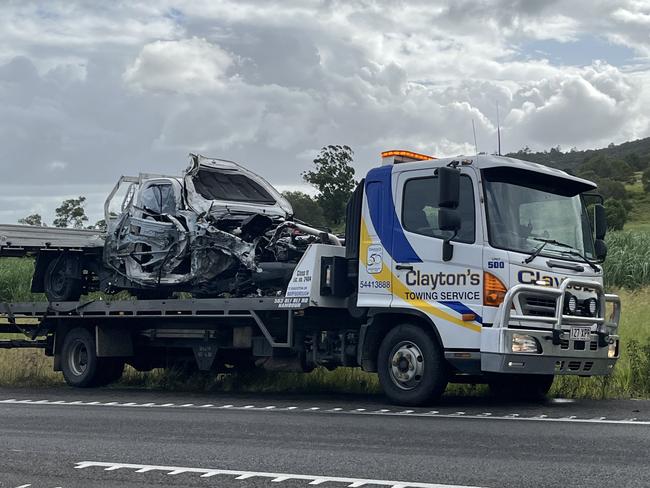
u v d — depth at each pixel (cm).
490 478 661
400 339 1129
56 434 924
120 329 1530
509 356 1041
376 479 665
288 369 1295
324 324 1264
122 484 669
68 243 1569
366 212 1184
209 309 1346
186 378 1527
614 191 11075
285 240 1360
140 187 1517
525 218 1104
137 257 1502
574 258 1126
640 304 1997
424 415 1023
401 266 1138
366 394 1316
